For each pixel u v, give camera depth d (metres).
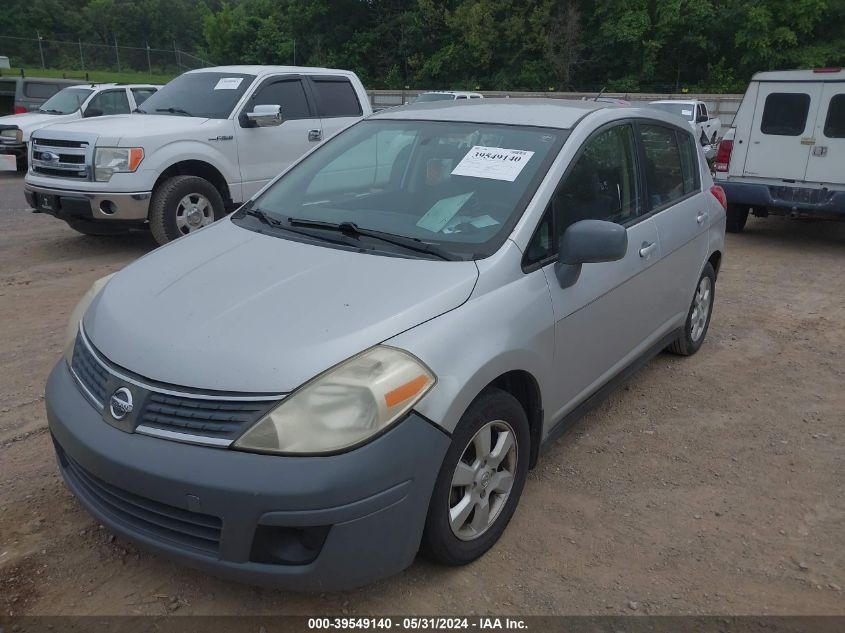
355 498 2.34
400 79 37.47
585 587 2.86
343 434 2.36
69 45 36.91
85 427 2.60
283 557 2.40
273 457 2.32
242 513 2.30
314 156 4.17
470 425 2.71
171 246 3.54
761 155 9.31
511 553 3.05
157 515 2.50
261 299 2.76
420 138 3.84
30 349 5.08
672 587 2.88
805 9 28.70
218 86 8.69
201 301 2.79
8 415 4.11
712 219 5.13
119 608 2.69
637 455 3.91
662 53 32.50
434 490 2.62
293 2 41.00
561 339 3.28
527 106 4.01
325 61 39.38
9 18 50.50
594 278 3.51
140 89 15.56
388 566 2.51
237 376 2.43
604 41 32.09
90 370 2.76
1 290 6.49
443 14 36.31
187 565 2.46
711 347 5.60
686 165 4.95
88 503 2.70
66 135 7.52
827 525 3.32
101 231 8.42
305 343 2.50
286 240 3.35
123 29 54.19
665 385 4.84
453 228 3.25
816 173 8.95
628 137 4.12
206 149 7.97
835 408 4.55
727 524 3.31
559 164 3.43
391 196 3.63
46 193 7.68
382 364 2.48
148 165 7.48
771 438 4.14
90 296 3.31
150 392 2.50
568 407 3.54
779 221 11.28
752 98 9.27
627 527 3.26
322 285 2.85
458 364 2.64
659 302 4.38
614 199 3.88
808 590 2.89
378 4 39.44
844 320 6.33
